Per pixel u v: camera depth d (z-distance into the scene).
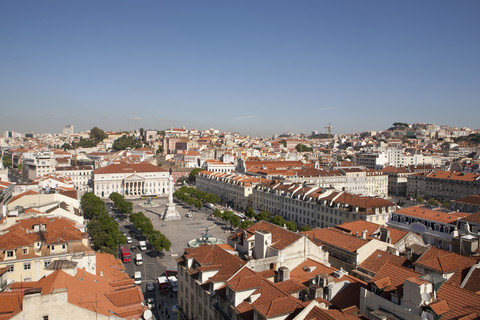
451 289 56.38
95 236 156.62
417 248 94.31
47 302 59.62
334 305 64.38
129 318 65.38
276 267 81.75
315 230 111.94
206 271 78.69
